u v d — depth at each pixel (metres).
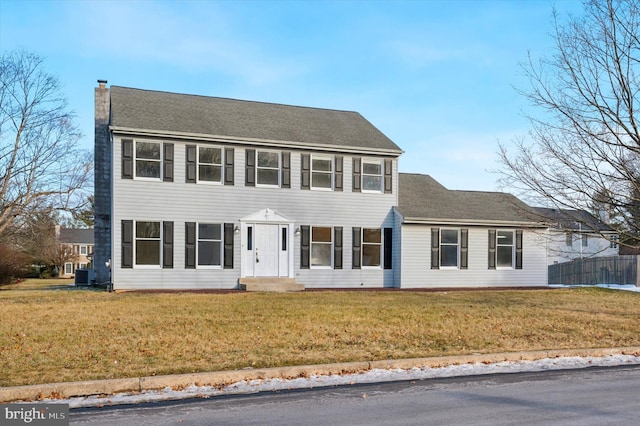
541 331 11.99
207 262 21.41
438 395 7.21
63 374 7.57
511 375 8.43
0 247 30.69
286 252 22.47
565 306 17.03
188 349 9.37
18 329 11.11
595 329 12.47
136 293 19.00
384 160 24.25
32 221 37.12
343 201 23.45
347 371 8.42
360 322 12.65
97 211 24.11
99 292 19.66
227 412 6.35
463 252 24.77
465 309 15.47
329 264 23.22
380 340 10.56
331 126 25.00
